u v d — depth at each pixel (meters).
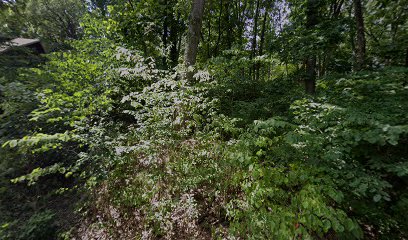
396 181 2.63
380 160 2.44
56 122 4.59
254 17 11.01
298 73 6.95
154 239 2.92
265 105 5.66
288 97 5.65
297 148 2.67
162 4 8.76
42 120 4.33
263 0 10.27
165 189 3.43
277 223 1.97
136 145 3.71
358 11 5.15
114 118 5.71
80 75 5.50
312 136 2.49
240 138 3.17
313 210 1.77
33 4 17.69
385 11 6.09
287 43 5.94
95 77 5.57
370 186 2.03
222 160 3.09
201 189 3.35
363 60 5.11
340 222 1.76
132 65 5.50
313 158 2.48
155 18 8.39
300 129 2.72
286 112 5.03
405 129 1.95
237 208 2.81
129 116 5.82
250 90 6.76
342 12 8.78
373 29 7.52
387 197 2.04
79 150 4.61
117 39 7.77
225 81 6.31
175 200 3.21
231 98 6.43
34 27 18.86
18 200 3.96
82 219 3.62
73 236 3.32
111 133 4.38
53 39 18.45
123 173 3.98
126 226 3.23
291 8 8.53
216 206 3.10
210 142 3.79
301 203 1.91
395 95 3.12
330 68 7.44
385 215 2.27
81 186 4.23
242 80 6.69
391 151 2.66
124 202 3.53
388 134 2.12
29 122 4.59
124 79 5.71
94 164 3.96
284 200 2.29
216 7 10.27
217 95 5.99
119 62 5.92
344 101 3.39
